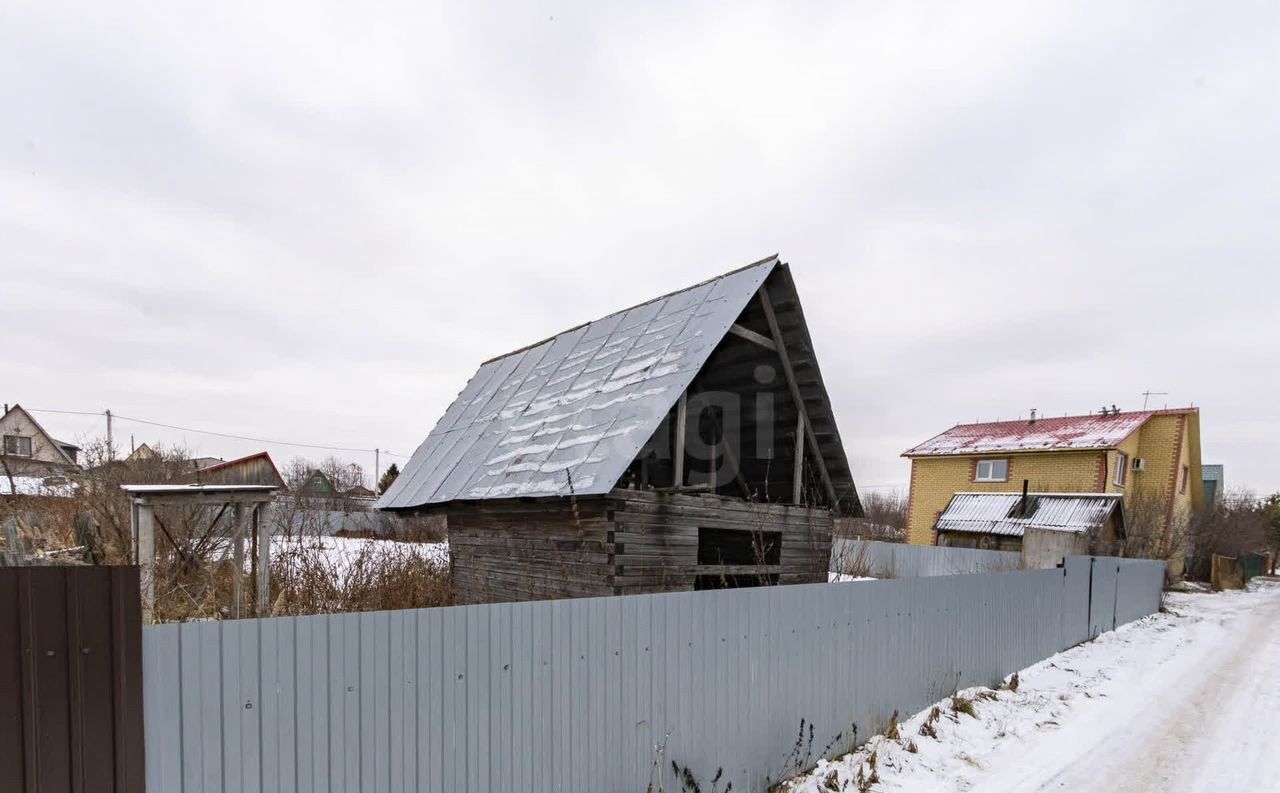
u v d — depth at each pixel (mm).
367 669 3080
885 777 5406
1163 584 17281
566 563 6945
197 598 7273
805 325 7859
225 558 8500
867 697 6320
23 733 2227
